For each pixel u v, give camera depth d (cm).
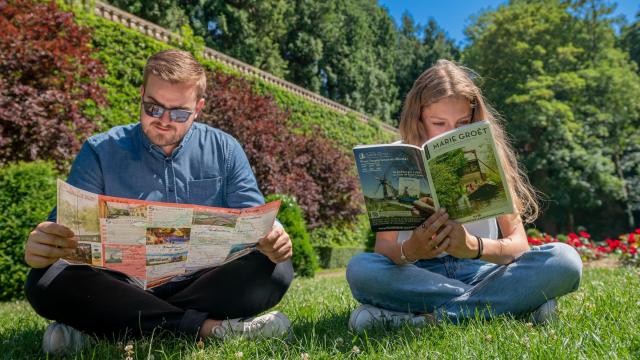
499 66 2469
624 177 2508
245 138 840
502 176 161
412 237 173
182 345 158
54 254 142
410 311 189
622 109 2323
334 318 214
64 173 575
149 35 998
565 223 2395
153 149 190
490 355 129
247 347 154
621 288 255
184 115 178
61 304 159
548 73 2383
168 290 185
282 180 892
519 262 180
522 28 2433
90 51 646
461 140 159
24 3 586
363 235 1541
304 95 1727
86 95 606
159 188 191
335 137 1817
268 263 181
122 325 168
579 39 2492
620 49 2764
